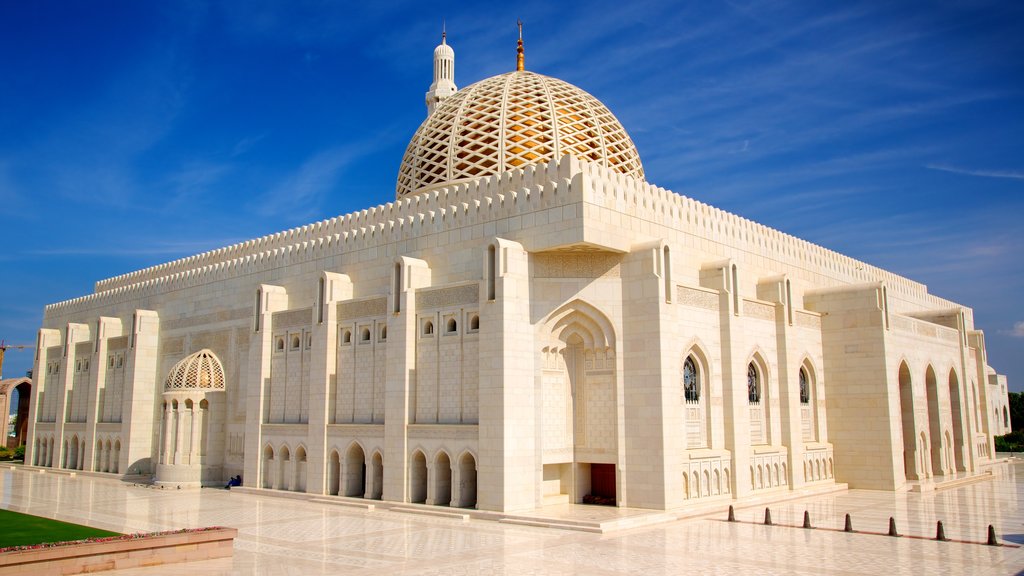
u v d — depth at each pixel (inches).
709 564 770.2
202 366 1694.1
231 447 1667.1
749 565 765.3
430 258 1353.3
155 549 758.5
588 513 1084.5
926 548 866.1
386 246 1438.2
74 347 2158.0
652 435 1130.7
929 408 1846.7
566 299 1188.5
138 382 1894.7
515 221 1226.6
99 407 2004.2
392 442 1256.2
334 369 1407.5
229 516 1144.2
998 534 973.8
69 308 2391.7
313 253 1588.3
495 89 1626.5
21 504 1300.4
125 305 2128.4
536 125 1547.7
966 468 1916.8
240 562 780.0
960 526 1044.5
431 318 1261.1
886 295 1583.4
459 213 1317.7
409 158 1699.1
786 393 1457.9
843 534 965.8
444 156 1594.5
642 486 1131.9
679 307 1243.2
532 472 1139.3
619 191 1213.7
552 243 1167.6
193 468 1626.5
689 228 1373.0
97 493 1492.4
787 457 1440.7
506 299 1139.9
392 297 1298.0
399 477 1238.9
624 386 1168.8
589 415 1203.2
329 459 1370.6
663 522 1064.8
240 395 1673.2
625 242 1201.4
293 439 1444.4
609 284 1194.0
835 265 1868.8
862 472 1561.3
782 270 1656.0
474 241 1285.7
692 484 1199.6
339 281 1444.4
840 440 1598.2
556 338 1207.6
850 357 1600.6
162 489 1579.7
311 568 749.3
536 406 1160.8
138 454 1863.9
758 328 1434.5
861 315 1594.5
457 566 759.1
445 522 1074.7
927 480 1664.6
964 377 1974.7
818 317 1638.8
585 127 1582.2
